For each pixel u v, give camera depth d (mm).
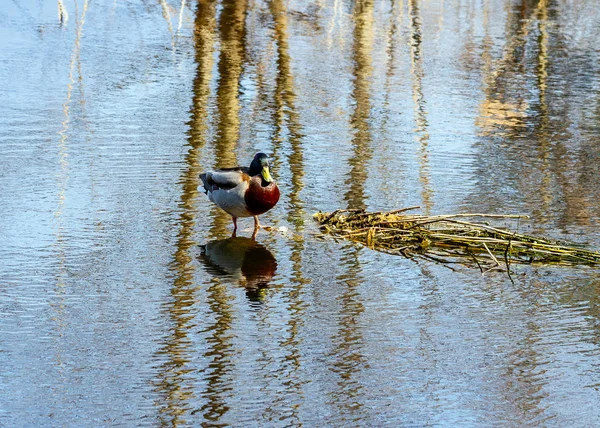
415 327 11445
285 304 11984
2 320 11281
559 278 13148
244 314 11633
